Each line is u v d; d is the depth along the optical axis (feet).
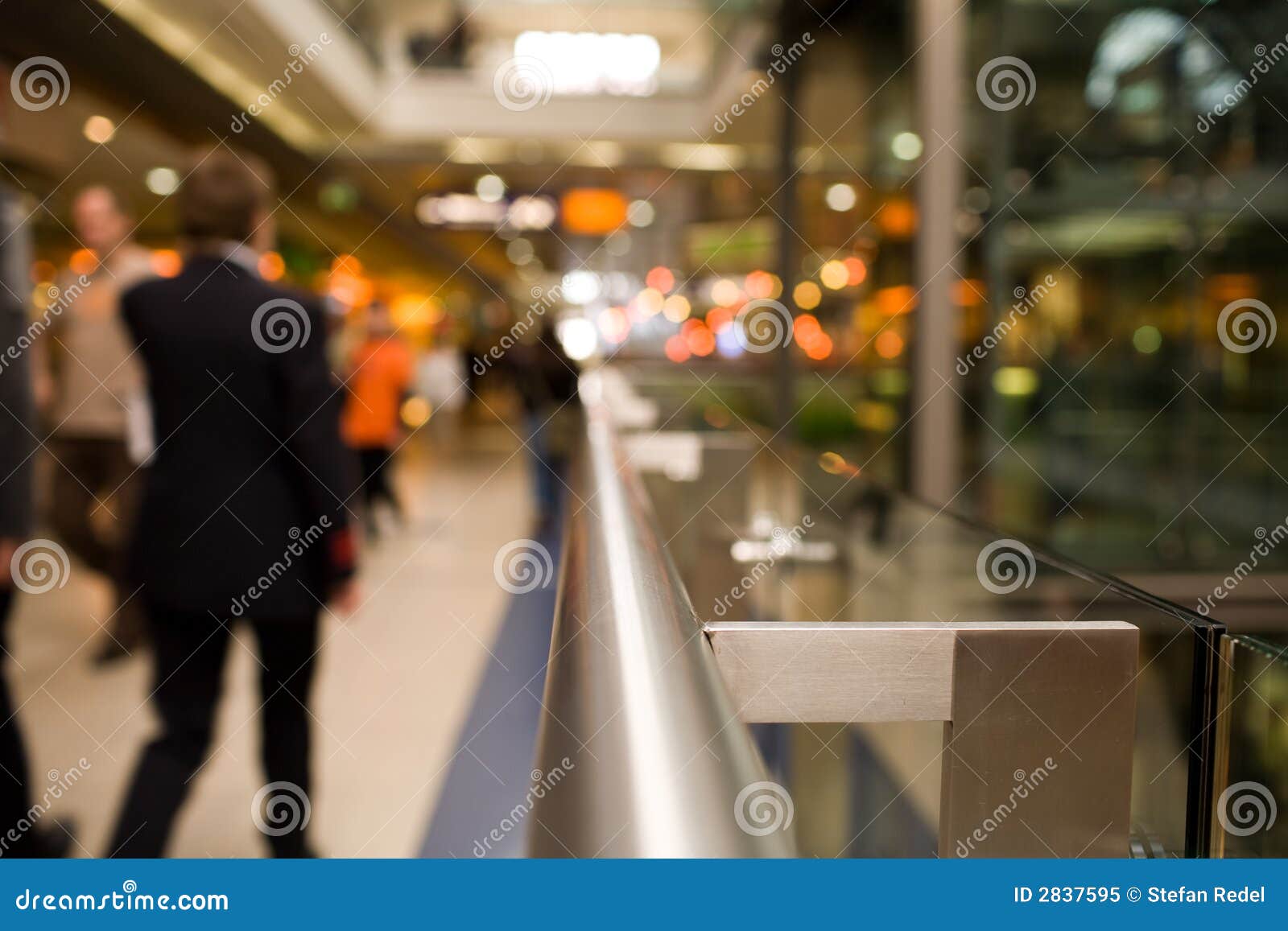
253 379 6.12
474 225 35.01
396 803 7.69
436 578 15.60
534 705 9.83
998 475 11.41
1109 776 1.91
